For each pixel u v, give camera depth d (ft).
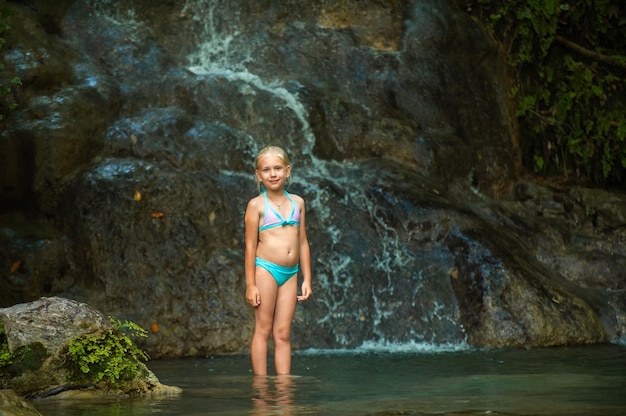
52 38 37.52
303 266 20.93
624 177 45.75
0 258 29.73
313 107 36.83
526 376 19.21
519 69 43.52
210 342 28.35
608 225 38.37
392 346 29.43
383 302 30.86
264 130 36.27
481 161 39.70
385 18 41.78
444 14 41.75
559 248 36.11
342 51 40.40
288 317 20.56
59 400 15.51
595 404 14.08
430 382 18.12
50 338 16.15
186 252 30.09
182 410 14.06
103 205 30.68
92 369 16.28
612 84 45.93
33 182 31.96
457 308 30.14
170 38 40.22
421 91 39.65
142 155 33.30
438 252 31.55
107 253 29.89
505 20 43.75
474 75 41.50
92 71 36.70
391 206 32.76
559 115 44.09
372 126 37.42
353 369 21.66
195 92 36.55
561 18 45.39
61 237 30.94
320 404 14.48
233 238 31.53
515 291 29.89
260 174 20.54
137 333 17.76
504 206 38.14
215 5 40.98
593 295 33.09
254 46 40.16
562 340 29.22
